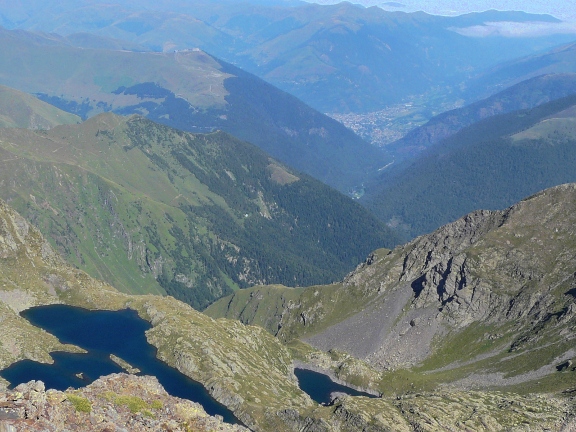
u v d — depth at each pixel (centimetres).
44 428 9281
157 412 11756
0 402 9619
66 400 10319
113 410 10969
